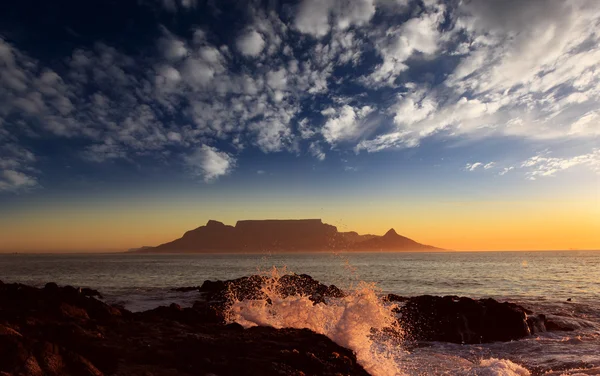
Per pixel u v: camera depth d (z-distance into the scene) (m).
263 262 109.38
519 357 11.19
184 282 40.00
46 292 13.61
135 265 87.44
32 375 5.32
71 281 40.44
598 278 43.38
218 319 11.98
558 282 38.53
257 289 22.27
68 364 5.90
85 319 9.99
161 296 23.53
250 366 6.99
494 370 9.53
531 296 26.91
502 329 13.75
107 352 7.22
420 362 10.55
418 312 15.55
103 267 76.00
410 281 40.38
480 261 106.94
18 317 8.64
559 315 17.83
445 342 13.27
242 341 8.53
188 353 7.48
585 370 9.62
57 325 8.32
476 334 13.57
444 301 15.73
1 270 63.12
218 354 7.62
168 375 6.46
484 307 14.52
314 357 7.78
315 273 55.19
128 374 6.33
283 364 7.21
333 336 10.55
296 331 10.21
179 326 10.22
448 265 81.12
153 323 10.41
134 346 7.74
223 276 50.19
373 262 103.00
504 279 42.59
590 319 16.97
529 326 14.41
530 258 134.38
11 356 5.44
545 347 12.28
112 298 22.45
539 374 9.52
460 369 9.84
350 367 8.17
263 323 11.84
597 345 12.44
